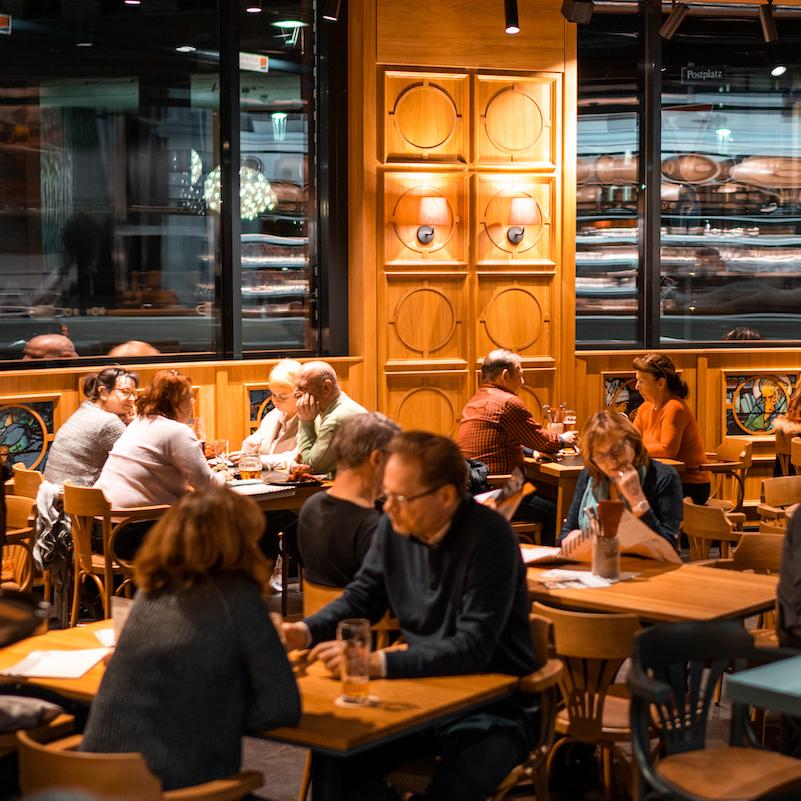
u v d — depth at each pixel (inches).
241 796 102.5
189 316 325.4
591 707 142.6
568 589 158.9
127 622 106.0
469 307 338.0
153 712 102.6
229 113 324.2
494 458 278.7
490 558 123.6
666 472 189.5
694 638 129.3
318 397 253.1
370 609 136.1
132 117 314.5
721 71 363.9
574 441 285.3
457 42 331.0
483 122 335.3
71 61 305.1
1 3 295.0
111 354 314.3
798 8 365.4
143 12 313.9
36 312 302.7
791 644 138.0
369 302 331.0
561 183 342.3
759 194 369.7
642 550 174.7
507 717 125.5
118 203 313.7
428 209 330.3
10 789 119.3
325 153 335.3
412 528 125.8
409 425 335.9
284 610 261.1
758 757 128.0
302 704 112.9
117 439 249.0
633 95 358.6
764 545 183.8
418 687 117.8
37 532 239.3
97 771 94.8
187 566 104.7
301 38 333.4
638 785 126.1
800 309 373.7
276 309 336.8
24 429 285.0
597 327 361.4
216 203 327.6
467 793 118.5
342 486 154.1
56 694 130.4
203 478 234.4
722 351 357.1
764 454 359.6
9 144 298.2
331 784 108.9
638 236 362.3
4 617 134.0
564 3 305.7
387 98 327.6
